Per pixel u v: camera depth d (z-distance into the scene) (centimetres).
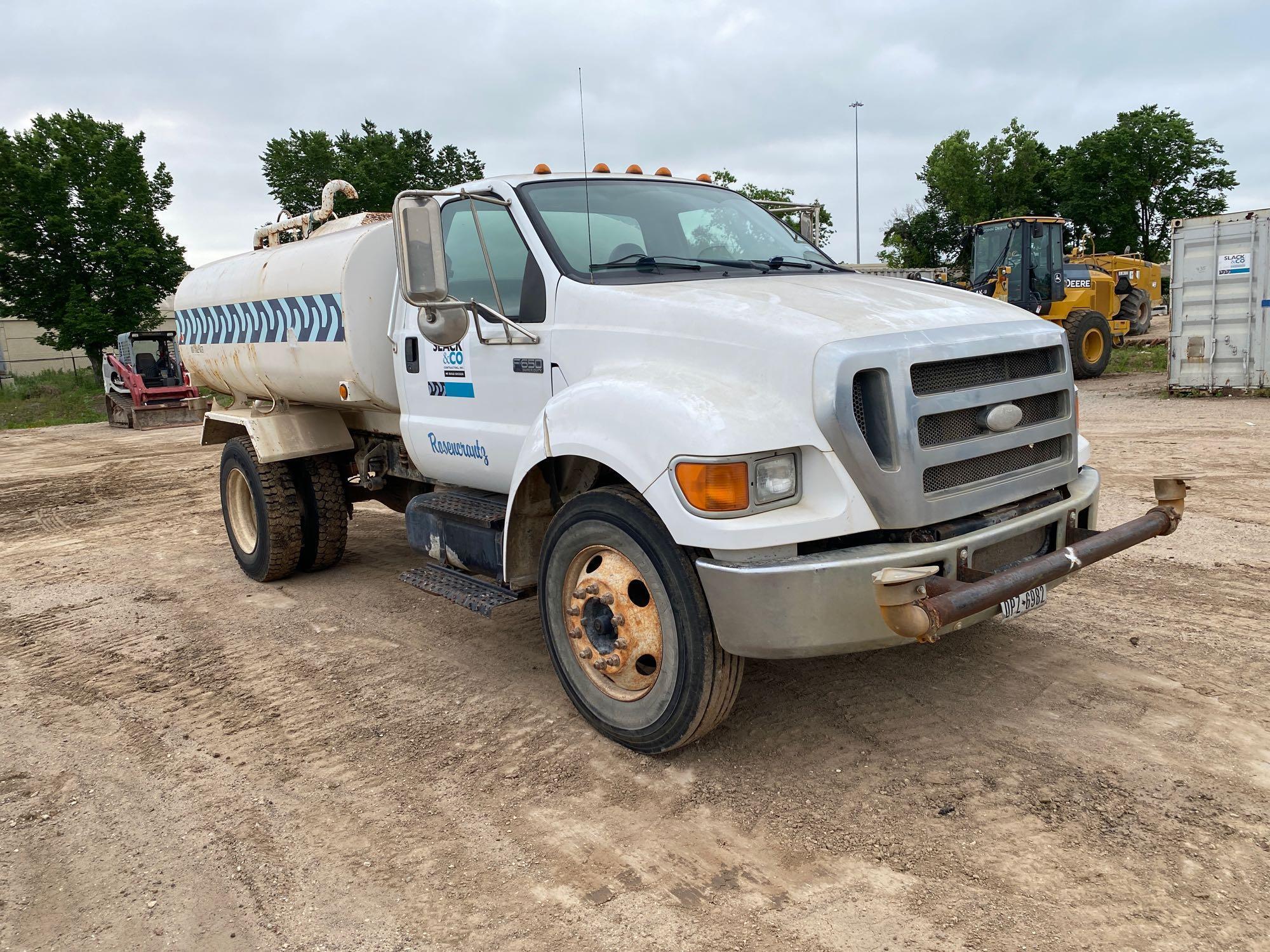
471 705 426
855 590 303
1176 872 273
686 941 255
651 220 452
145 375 2181
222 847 319
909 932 253
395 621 559
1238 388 1320
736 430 310
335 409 629
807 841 301
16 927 281
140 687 475
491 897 282
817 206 564
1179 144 5059
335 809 340
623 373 360
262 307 582
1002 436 345
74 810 351
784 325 326
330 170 3055
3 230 3195
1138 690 396
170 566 737
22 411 2877
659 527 337
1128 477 820
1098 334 1702
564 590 387
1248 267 1289
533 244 414
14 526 963
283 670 487
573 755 370
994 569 343
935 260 5388
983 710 385
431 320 404
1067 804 312
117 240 3356
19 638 570
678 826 315
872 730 373
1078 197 5116
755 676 433
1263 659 422
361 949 261
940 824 305
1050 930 250
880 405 312
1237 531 636
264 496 625
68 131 3388
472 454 458
